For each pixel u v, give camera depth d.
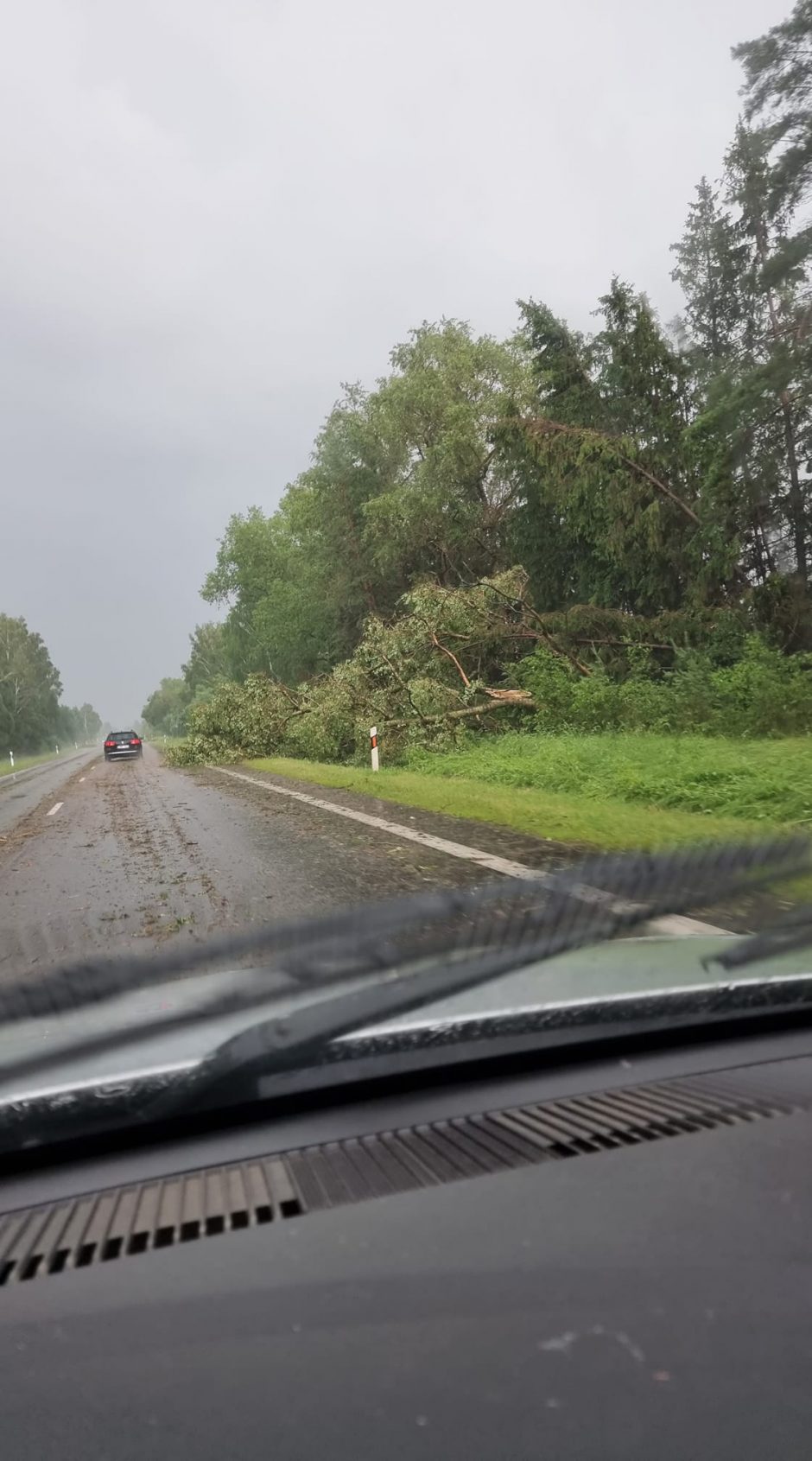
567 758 16.48
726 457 24.66
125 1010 3.36
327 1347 1.61
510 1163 2.20
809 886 6.81
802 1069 2.74
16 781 36.75
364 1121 2.45
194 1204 2.10
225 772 26.72
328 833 11.93
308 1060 2.47
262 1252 1.89
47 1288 1.83
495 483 39.62
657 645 26.41
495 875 8.43
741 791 11.54
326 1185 2.13
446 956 3.32
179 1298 1.77
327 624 45.38
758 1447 1.40
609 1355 1.57
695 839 9.30
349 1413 1.48
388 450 41.56
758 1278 1.76
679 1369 1.53
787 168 24.14
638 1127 2.36
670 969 3.30
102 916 7.89
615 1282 1.75
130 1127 2.39
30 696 124.56
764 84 23.20
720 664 24.72
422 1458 1.39
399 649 24.39
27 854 12.49
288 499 56.53
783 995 3.00
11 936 7.38
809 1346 1.58
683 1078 2.68
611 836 9.96
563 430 28.02
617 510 27.08
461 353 39.28
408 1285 1.76
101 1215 2.09
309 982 3.21
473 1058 2.62
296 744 29.91
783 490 28.09
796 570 28.92
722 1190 2.05
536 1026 2.72
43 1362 1.64
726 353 28.62
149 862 10.70
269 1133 2.42
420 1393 1.50
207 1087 2.39
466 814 12.73
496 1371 1.54
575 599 32.31
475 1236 1.91
